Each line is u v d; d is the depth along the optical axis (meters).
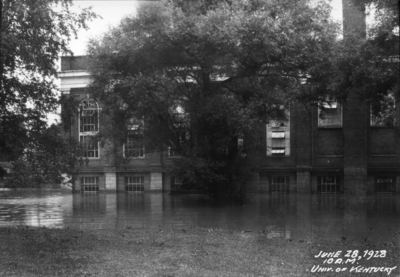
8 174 16.53
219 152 27.02
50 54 15.11
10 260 9.92
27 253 10.66
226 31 23.17
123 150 34.19
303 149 37.22
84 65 38.22
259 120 26.56
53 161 15.84
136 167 40.91
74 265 9.39
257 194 36.94
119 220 19.95
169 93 25.64
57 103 15.82
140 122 29.11
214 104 25.17
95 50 27.58
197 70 27.20
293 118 37.59
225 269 9.06
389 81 19.28
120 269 9.05
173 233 14.04
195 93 27.45
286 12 25.28
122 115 28.52
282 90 27.88
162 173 40.31
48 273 8.80
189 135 28.88
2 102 14.94
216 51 24.48
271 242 12.23
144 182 40.94
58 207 27.47
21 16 13.80
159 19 23.94
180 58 26.09
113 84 27.75
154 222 18.98
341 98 26.19
